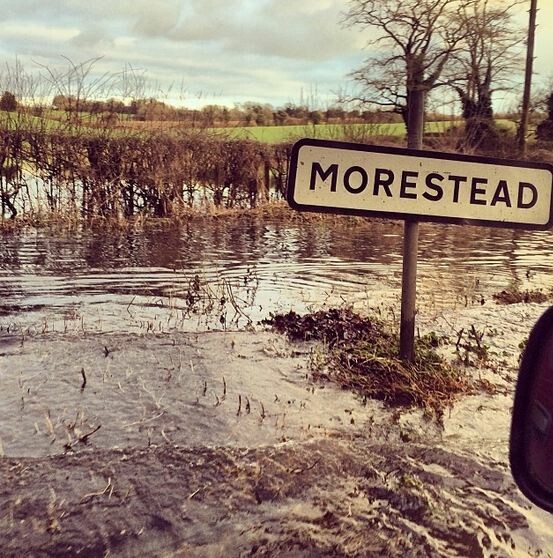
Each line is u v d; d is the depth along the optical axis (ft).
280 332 19.43
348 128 85.30
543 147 95.81
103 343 17.81
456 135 89.97
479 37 75.15
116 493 9.69
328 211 14.02
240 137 66.49
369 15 71.26
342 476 10.41
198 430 11.98
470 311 23.49
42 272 30.76
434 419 12.92
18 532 8.66
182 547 8.43
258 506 9.44
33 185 59.00
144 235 46.85
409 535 8.80
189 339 18.40
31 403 13.20
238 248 41.60
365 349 16.66
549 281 31.81
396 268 34.99
